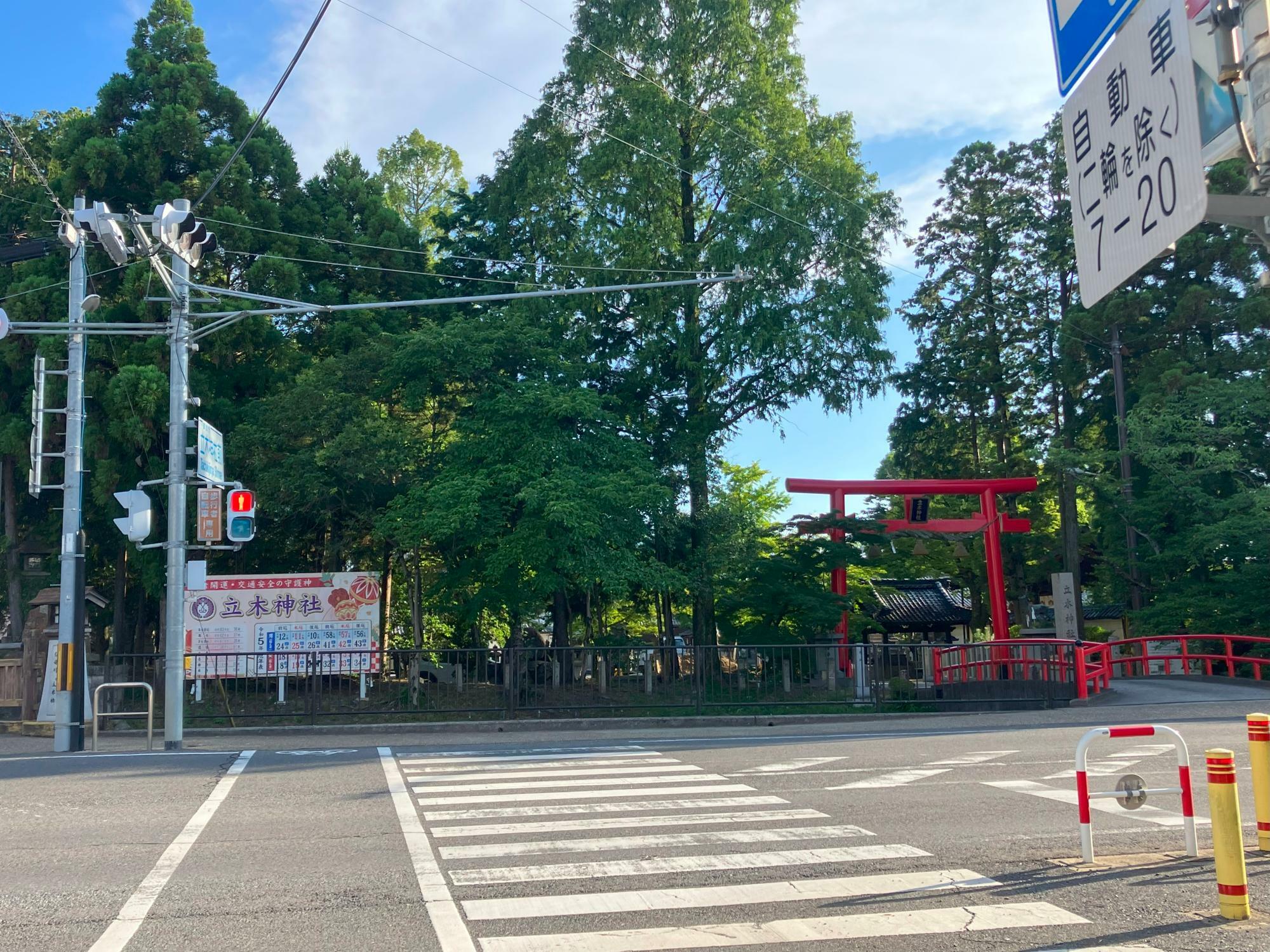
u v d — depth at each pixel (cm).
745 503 3133
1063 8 505
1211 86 407
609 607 3262
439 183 4438
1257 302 2856
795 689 1973
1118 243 458
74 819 878
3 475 2736
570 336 2662
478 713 1919
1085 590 4638
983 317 4041
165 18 2752
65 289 2408
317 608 2114
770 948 538
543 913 600
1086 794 722
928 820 855
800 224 2553
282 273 2516
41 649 1805
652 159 2606
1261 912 591
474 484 2125
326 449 2191
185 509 1625
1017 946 538
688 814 893
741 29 2667
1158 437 2906
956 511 4003
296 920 589
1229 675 2428
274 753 1365
